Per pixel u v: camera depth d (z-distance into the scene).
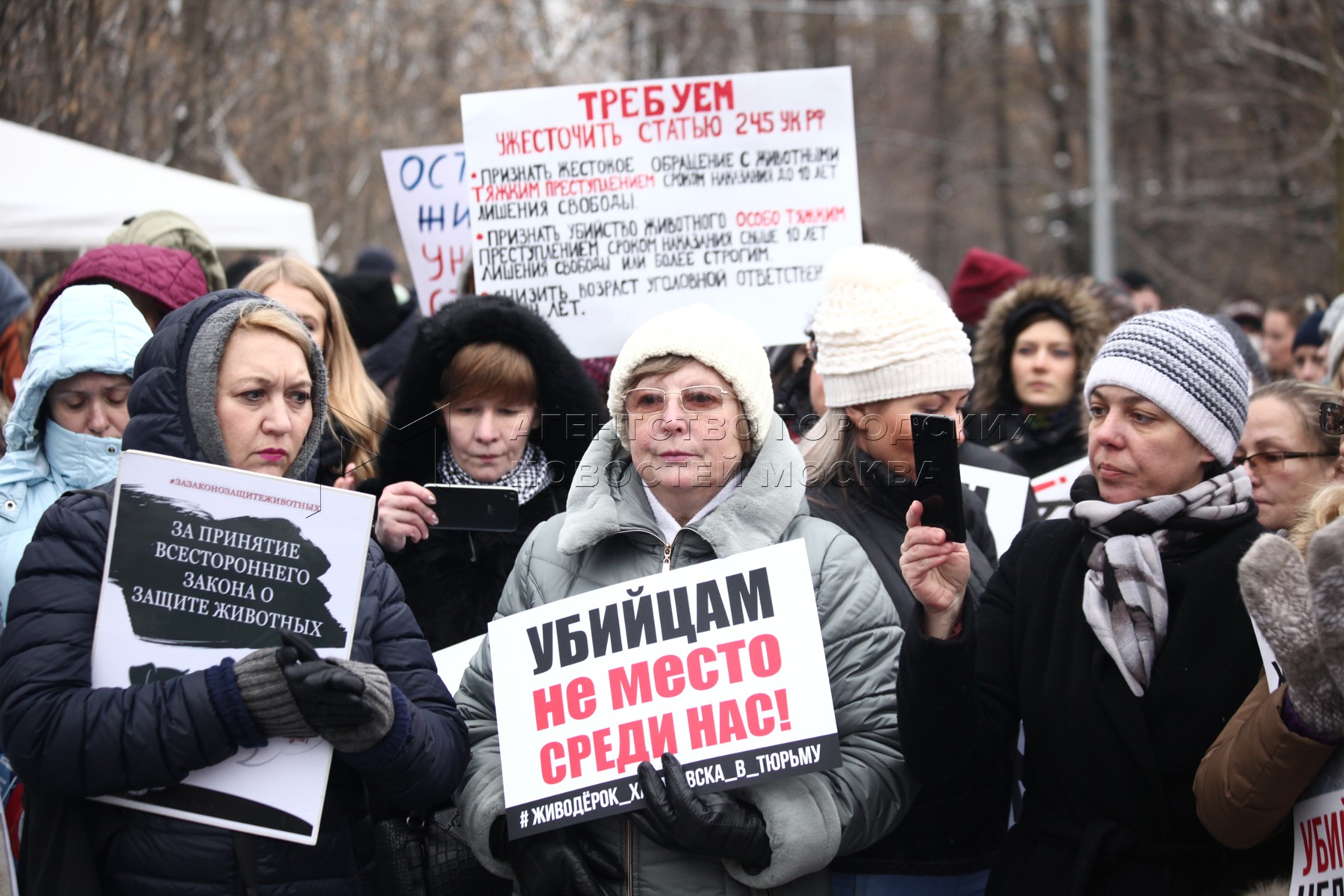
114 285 3.29
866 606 2.47
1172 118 20.69
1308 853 2.12
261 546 2.21
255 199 6.86
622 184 4.02
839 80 4.02
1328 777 2.09
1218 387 2.38
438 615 3.13
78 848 2.14
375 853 2.57
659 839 2.29
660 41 22.33
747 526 2.48
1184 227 20.66
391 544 2.97
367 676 2.16
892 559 2.87
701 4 22.28
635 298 4.04
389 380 5.29
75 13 7.84
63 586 2.18
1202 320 2.45
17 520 2.76
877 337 2.95
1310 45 12.96
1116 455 2.44
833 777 2.36
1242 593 2.13
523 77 17.27
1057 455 4.64
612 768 2.30
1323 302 7.37
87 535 2.21
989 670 2.53
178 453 2.26
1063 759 2.38
